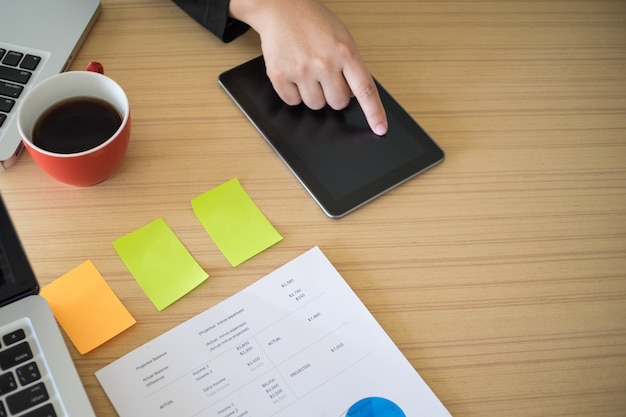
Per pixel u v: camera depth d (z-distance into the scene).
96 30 0.77
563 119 0.77
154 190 0.67
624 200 0.71
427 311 0.62
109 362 0.57
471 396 0.58
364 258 0.65
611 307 0.64
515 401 0.58
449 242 0.66
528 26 0.85
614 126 0.77
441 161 0.71
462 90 0.78
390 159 0.70
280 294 0.62
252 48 0.79
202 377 0.57
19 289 0.53
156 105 0.73
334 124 0.73
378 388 0.57
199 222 0.65
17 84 0.69
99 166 0.63
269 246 0.65
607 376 0.60
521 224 0.68
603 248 0.68
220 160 0.70
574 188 0.72
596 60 0.83
